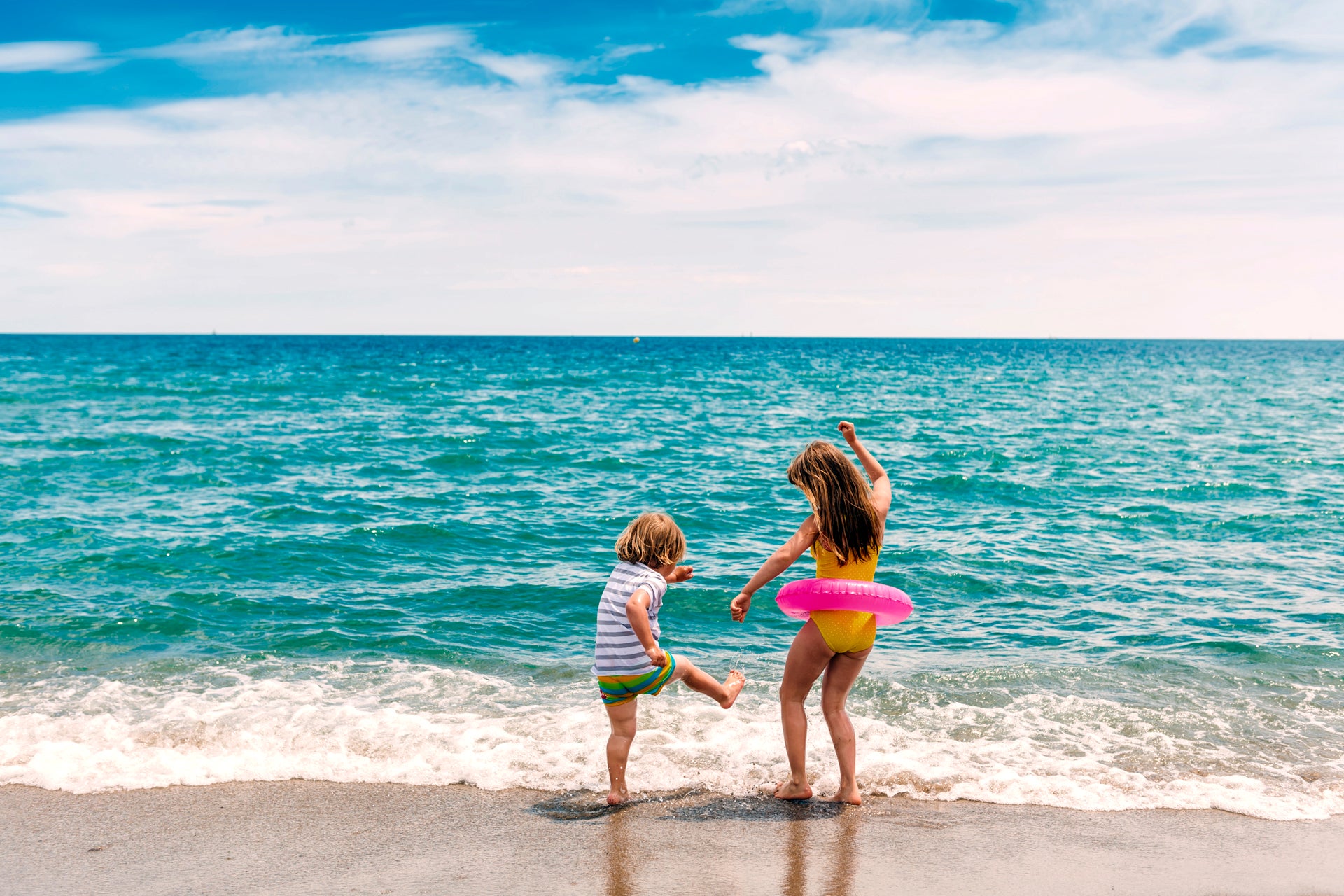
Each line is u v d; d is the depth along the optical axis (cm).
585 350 11644
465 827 373
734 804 397
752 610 764
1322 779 428
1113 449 1991
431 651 634
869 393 4025
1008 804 398
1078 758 450
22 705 516
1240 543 1027
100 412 2639
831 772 431
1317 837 368
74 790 405
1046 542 1028
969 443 2106
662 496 1339
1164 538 1055
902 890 323
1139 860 347
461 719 498
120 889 320
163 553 922
